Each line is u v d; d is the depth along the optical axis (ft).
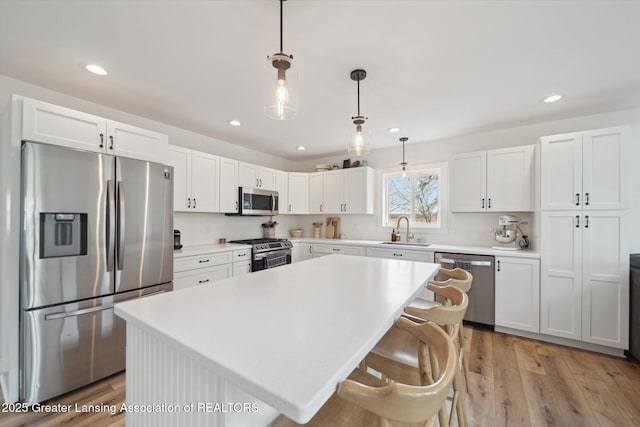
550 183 8.52
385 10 4.66
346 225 15.47
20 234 5.50
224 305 3.75
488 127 10.77
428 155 12.87
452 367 2.29
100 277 6.45
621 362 7.36
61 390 5.89
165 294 4.29
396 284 4.95
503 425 5.16
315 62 6.23
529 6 4.57
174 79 7.07
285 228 16.66
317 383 1.96
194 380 2.78
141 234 7.25
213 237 12.34
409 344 4.63
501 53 5.91
